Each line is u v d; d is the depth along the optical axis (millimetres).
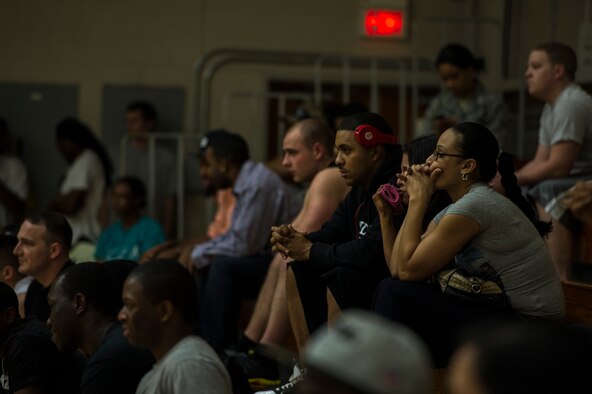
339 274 8992
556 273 8211
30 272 10828
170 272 7227
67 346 8711
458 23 21219
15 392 8836
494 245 8000
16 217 20406
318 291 9523
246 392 7496
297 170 12047
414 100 18094
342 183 11055
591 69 16656
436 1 21422
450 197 8656
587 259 11820
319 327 9523
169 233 19938
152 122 20188
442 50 15570
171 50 21594
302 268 9547
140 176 19984
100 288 8656
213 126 21578
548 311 8070
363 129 9336
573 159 11797
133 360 7996
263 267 13148
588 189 11508
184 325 7258
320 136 11992
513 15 19562
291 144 12039
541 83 12102
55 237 10797
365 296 9016
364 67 19188
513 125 18062
